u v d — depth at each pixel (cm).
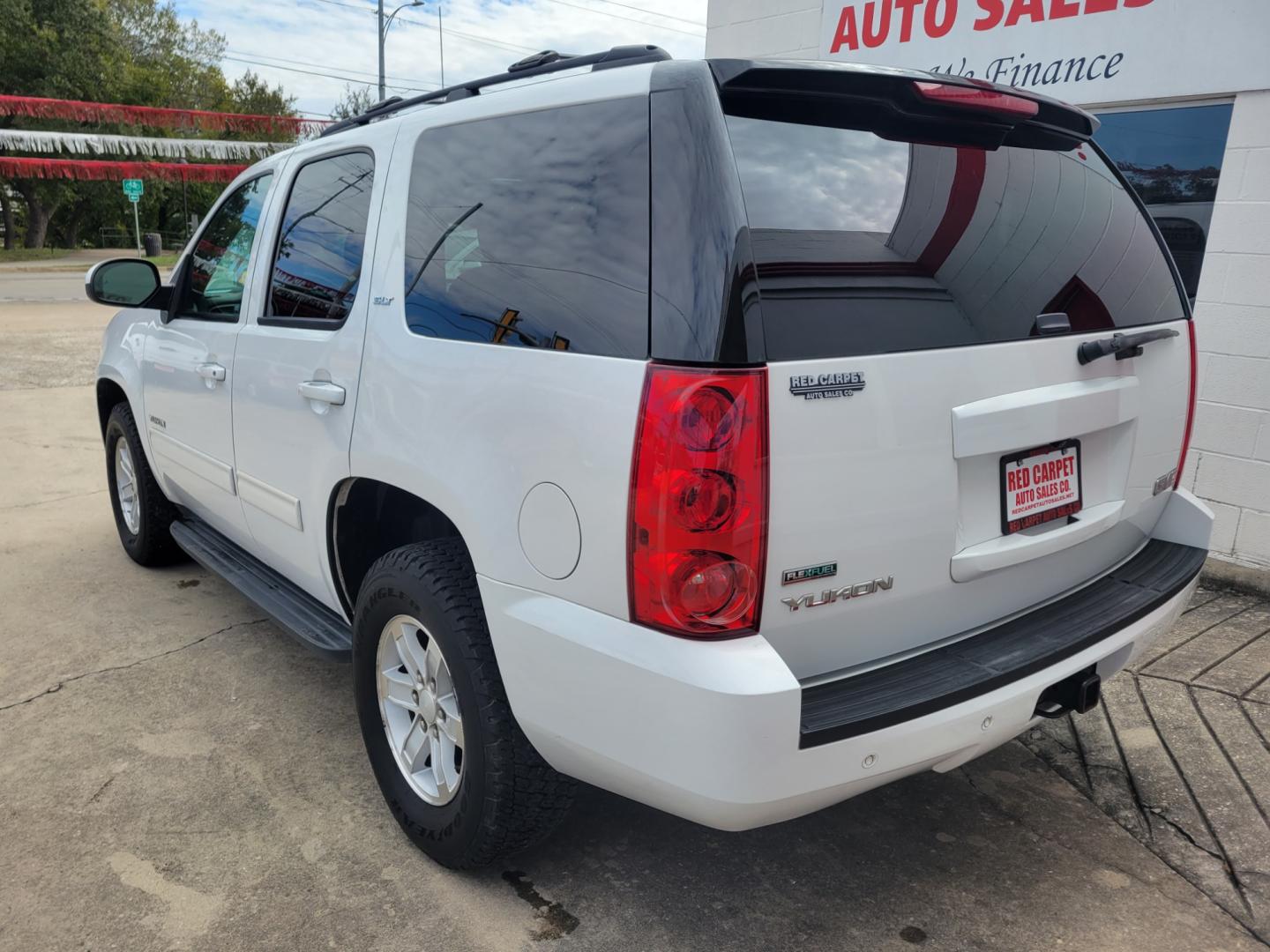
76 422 799
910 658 200
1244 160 419
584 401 181
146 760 293
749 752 164
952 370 191
